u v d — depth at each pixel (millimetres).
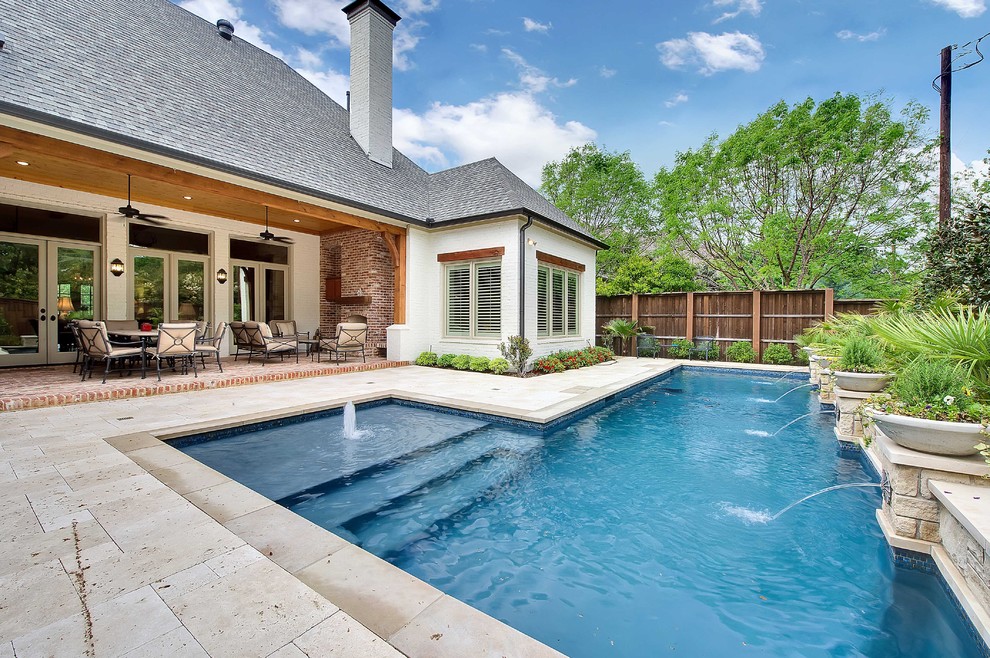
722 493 3852
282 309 12477
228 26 11961
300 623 1733
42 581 1997
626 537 3090
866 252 14094
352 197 9188
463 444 5047
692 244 17344
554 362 9883
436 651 1590
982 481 2559
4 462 3611
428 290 11094
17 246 8391
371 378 8656
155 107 7008
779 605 2367
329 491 3752
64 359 8906
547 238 10906
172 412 5430
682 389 8938
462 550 2914
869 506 3592
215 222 10961
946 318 3562
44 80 5789
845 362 5223
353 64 11961
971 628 2105
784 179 14664
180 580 2018
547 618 2250
